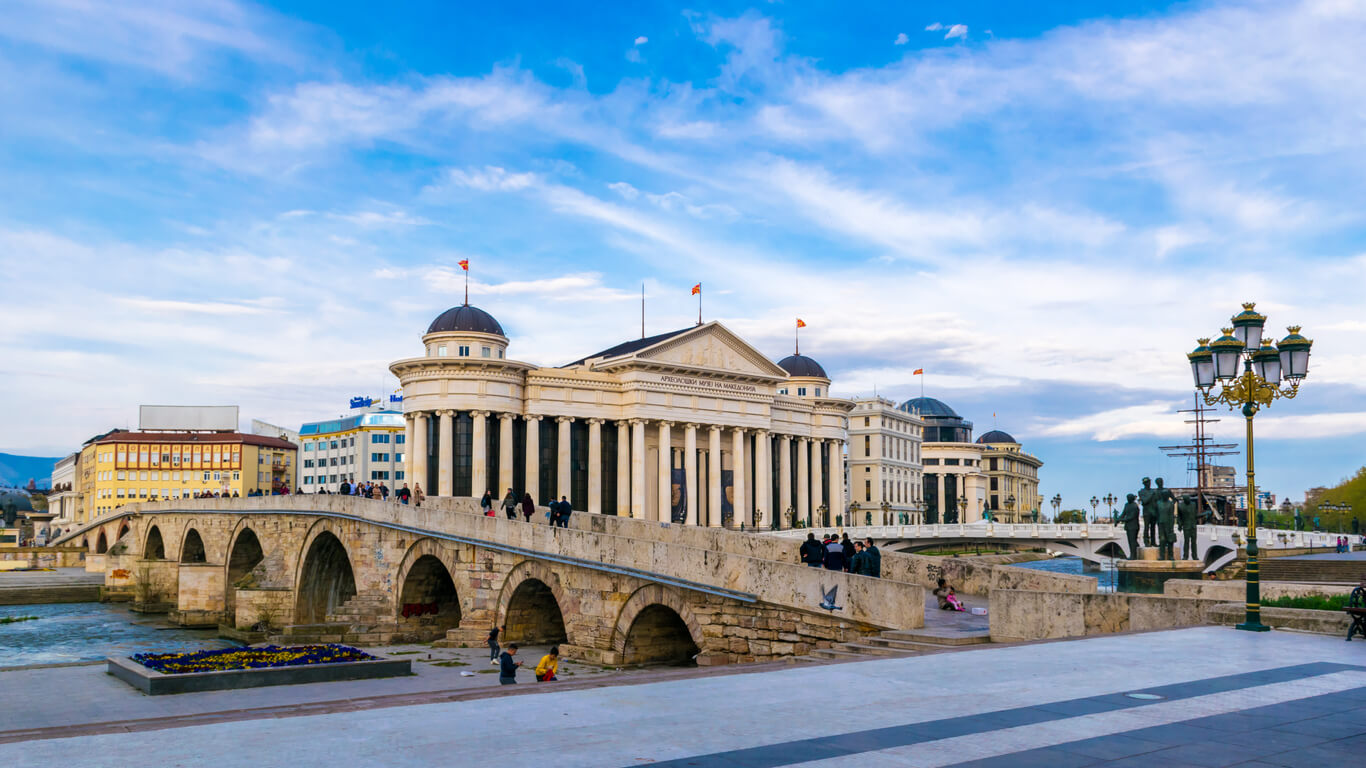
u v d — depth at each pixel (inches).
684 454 5575.8
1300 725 575.8
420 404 4884.4
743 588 1418.6
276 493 3292.3
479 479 4825.3
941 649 1011.3
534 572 1936.5
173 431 7839.6
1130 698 658.2
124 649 2844.5
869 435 7687.0
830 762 497.0
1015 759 501.7
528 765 497.7
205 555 3870.6
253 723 604.7
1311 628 988.6
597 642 1742.1
